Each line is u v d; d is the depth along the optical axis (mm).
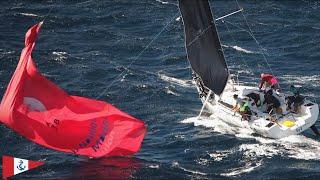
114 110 132875
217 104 178625
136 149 133125
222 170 154500
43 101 127438
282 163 155750
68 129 128875
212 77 175625
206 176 151875
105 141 131625
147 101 192250
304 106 169375
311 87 198375
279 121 168500
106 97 194625
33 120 126250
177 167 155500
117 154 132500
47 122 127062
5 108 124375
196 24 172500
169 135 171875
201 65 175625
